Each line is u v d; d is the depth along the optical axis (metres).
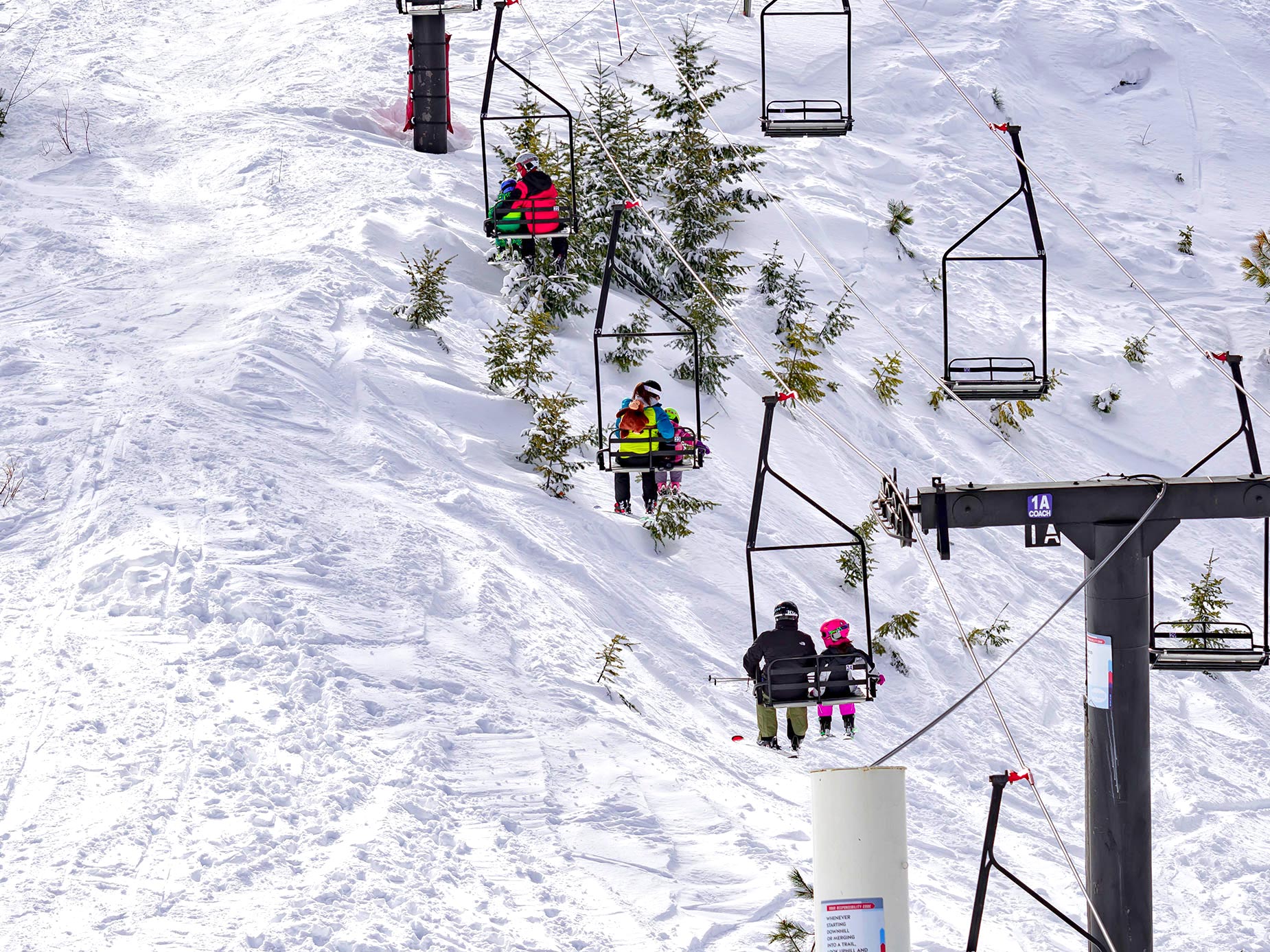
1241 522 37.78
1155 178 50.97
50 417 22.86
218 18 54.50
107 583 18.30
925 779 22.47
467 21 50.22
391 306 29.64
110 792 13.95
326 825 14.04
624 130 35.66
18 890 12.25
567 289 31.12
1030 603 30.58
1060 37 55.81
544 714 17.73
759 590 26.19
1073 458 37.72
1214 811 24.16
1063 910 18.50
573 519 25.39
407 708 16.80
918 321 39.97
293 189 35.22
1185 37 57.84
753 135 45.94
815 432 33.03
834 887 10.66
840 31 52.91
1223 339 43.53
